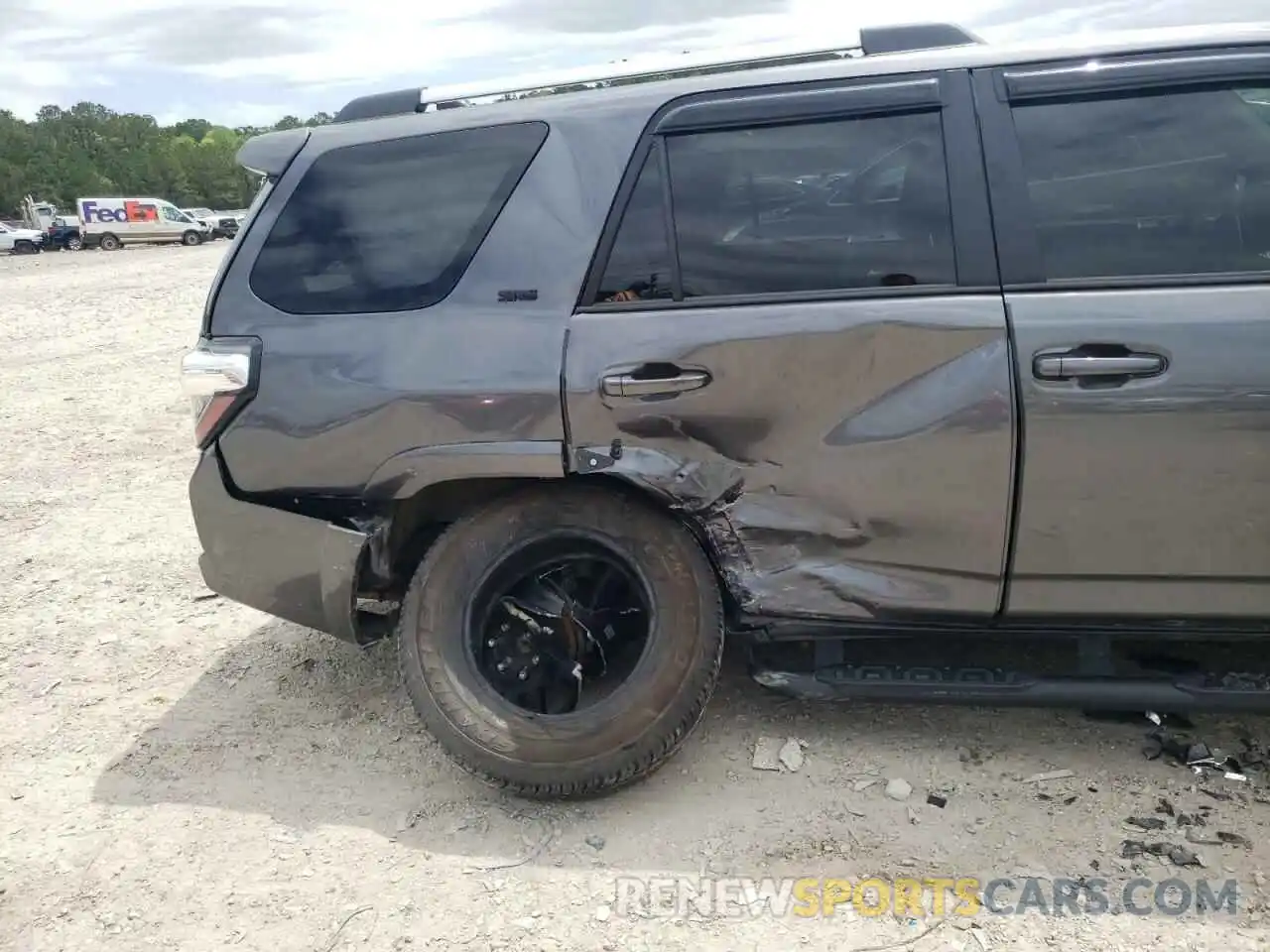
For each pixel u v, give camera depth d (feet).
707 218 9.18
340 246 9.81
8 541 17.88
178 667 12.91
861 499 8.98
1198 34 8.86
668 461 9.15
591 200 9.36
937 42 9.39
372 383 9.43
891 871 8.52
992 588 9.00
